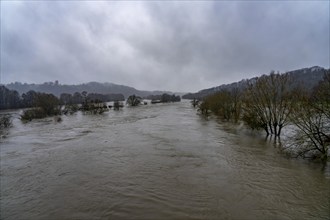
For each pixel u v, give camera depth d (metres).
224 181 13.36
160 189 12.37
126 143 23.52
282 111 24.25
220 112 45.34
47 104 61.31
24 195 12.28
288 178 13.70
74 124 41.09
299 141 17.62
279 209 10.27
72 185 13.27
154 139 25.28
